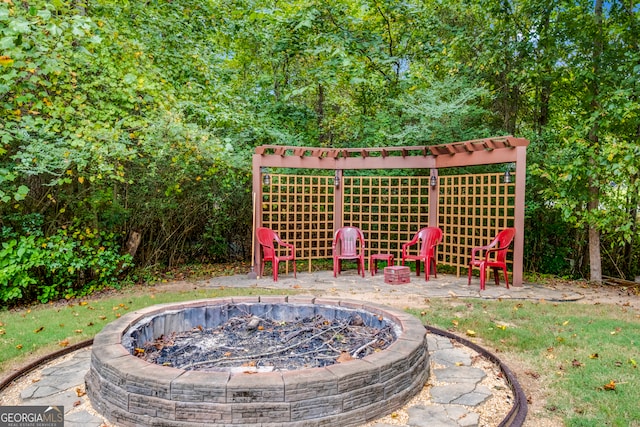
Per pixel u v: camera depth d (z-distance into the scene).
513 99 8.83
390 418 2.44
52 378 3.01
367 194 8.75
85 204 6.26
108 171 5.16
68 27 4.13
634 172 5.67
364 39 9.23
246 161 7.61
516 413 2.47
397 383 2.56
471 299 5.47
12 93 4.88
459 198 7.33
